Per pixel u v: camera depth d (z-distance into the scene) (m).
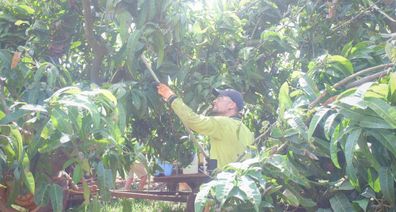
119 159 2.43
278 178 2.17
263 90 3.97
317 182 2.21
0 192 2.48
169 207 7.37
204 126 2.99
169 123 4.12
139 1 2.84
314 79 2.51
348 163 1.80
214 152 3.08
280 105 2.26
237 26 3.69
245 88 3.74
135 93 3.11
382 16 3.92
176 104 3.01
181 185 7.89
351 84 2.27
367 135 1.93
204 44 3.61
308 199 2.15
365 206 1.96
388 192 1.88
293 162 2.23
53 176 2.55
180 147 4.48
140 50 3.09
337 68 2.46
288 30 3.97
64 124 1.93
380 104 1.77
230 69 3.65
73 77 3.68
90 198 2.66
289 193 2.10
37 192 2.32
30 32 3.23
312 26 3.93
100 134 2.21
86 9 3.07
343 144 1.93
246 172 1.98
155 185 7.46
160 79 3.42
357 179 2.05
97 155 2.36
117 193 4.15
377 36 3.12
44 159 2.46
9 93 2.68
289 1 4.22
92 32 3.19
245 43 3.80
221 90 3.32
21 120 2.26
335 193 2.17
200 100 3.51
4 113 2.19
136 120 4.13
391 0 3.93
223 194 1.85
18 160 2.00
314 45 3.92
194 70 3.51
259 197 1.81
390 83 1.85
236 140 3.02
